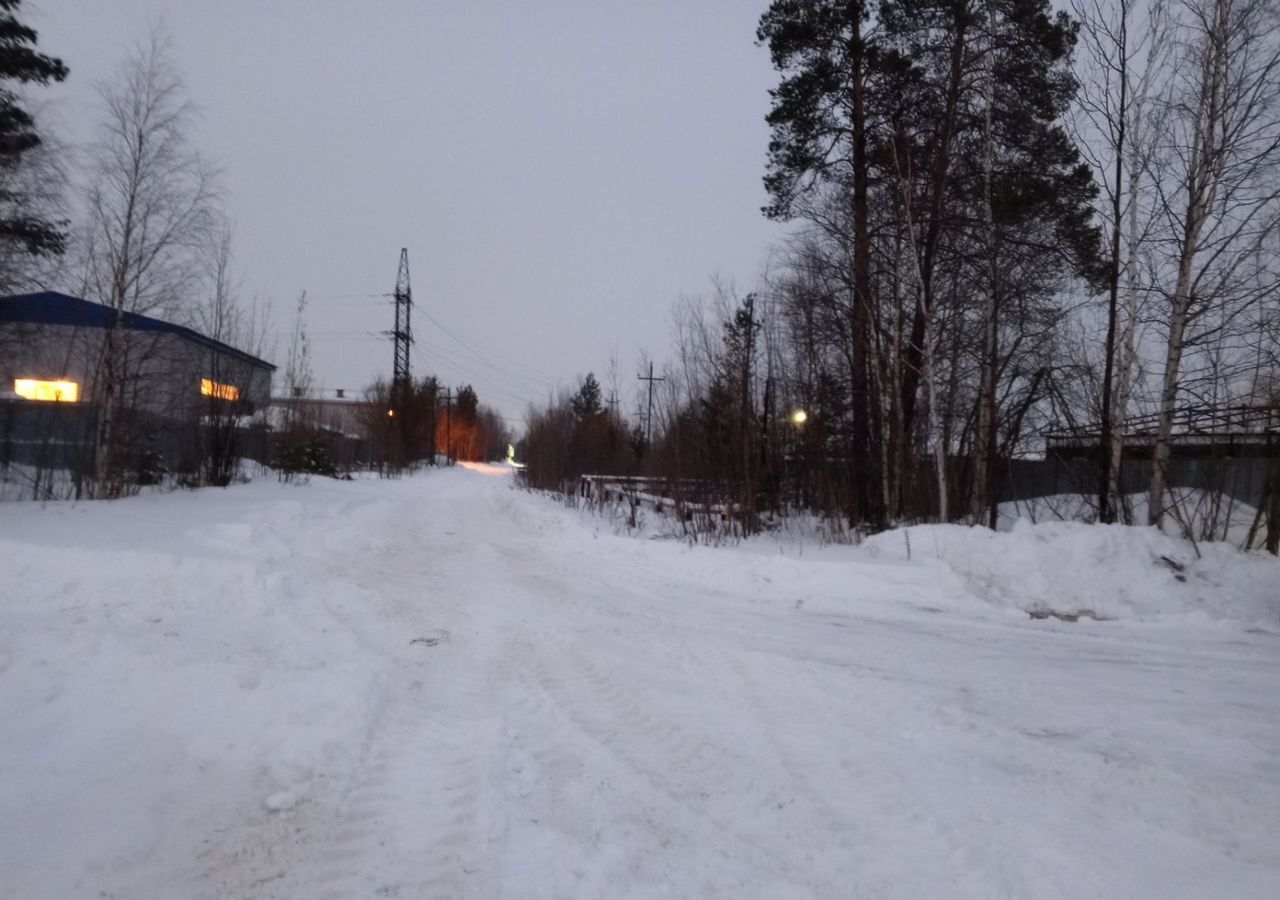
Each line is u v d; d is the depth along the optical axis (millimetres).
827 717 6312
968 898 3828
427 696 6723
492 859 4164
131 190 18141
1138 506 17078
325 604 9742
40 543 9688
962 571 12594
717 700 6770
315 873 3998
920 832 4473
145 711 5652
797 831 4520
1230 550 12328
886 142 18031
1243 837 4316
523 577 13008
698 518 18453
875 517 18844
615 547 15742
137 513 14312
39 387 21906
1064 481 21016
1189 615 10734
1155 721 6164
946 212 17891
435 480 48281
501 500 30219
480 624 9391
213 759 5168
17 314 19812
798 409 23422
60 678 6082
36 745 5035
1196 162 14180
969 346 19891
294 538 13836
